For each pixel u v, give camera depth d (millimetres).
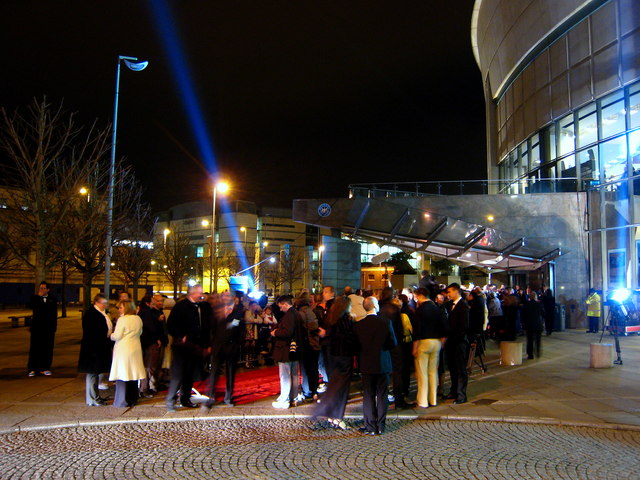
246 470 5930
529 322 15156
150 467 6031
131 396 9109
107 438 7270
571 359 14977
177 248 46312
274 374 12562
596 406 9195
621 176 23969
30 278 57188
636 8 22984
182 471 5891
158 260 47875
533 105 31188
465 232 22594
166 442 7082
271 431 7668
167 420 8219
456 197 26375
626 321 21406
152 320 10344
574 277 25266
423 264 38906
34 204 15078
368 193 25859
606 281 24562
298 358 9102
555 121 28938
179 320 8867
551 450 6738
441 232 22797
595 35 25422
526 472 5863
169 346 11312
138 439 7227
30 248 18453
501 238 22766
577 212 25609
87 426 7922
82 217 18266
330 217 23734
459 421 8328
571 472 5863
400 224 22812
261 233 122562
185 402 9094
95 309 9242
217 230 118438
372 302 7699
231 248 111062
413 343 9477
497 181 27000
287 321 9078
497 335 19078
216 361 9133
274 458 6383
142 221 32156
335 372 7895
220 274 66500
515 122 34156
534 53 31062
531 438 7332
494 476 5734
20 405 9070
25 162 16953
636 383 11328
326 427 7883
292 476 5730
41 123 15734
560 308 23656
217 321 9203
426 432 7652
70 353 16094
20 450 6688
